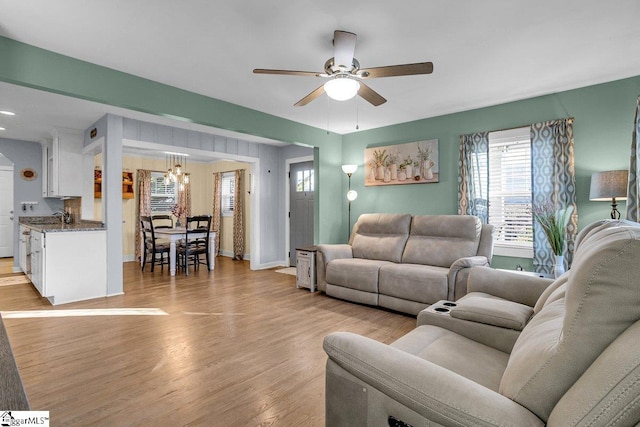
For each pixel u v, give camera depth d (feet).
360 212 17.70
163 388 6.88
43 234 12.62
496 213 13.29
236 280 17.56
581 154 11.43
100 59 9.44
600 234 3.60
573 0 6.84
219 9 7.13
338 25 7.74
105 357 8.29
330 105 13.48
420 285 11.27
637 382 2.35
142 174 24.22
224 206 26.96
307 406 6.30
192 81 11.02
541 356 3.03
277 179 22.72
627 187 9.36
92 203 17.70
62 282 12.96
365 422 3.64
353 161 17.97
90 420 5.83
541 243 11.88
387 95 12.26
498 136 13.19
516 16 7.40
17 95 11.92
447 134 14.65
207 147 18.65
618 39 8.39
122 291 14.53
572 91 11.64
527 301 7.27
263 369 7.73
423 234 13.70
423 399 3.12
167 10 7.15
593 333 2.67
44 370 7.61
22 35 8.16
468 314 6.03
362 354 3.65
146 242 20.38
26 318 11.21
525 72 10.31
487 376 4.57
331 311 12.21
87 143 16.66
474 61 9.57
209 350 8.75
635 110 10.41
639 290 2.52
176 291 15.08
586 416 2.50
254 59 9.48
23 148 19.65
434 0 6.82
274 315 11.69
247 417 5.96
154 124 16.39
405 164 15.83
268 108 13.84
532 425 2.77
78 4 6.92
